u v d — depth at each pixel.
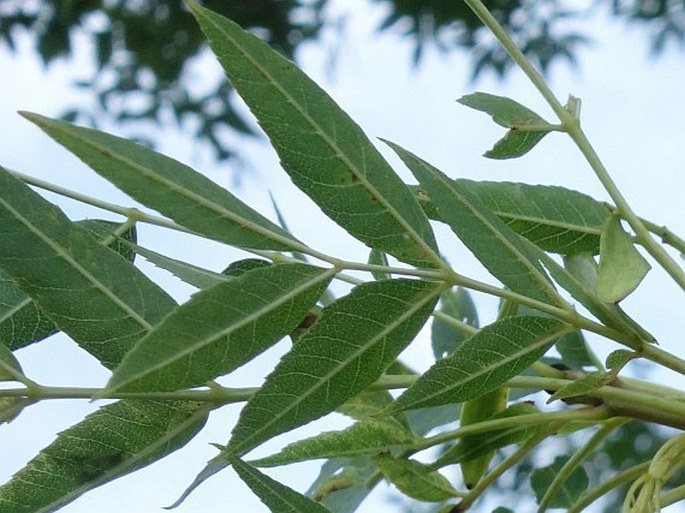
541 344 0.48
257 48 0.46
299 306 0.46
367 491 0.56
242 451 0.46
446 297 0.63
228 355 0.45
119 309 0.47
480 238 0.47
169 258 0.50
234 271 0.50
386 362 0.47
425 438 0.53
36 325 0.49
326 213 0.47
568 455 0.60
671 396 0.51
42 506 0.47
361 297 0.46
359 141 0.47
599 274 0.48
